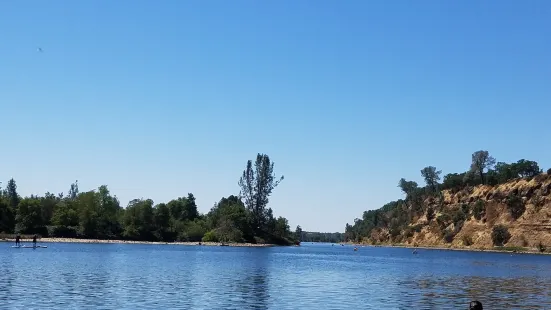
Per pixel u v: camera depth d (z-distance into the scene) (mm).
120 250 144500
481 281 74438
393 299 49719
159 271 75250
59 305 40156
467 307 44844
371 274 85312
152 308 39938
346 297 50531
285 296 50000
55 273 66062
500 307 45594
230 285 58656
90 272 69250
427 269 104375
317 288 58625
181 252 146875
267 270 85750
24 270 69500
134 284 56188
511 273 95188
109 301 42844
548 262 150875
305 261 122250
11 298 43094
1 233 189625
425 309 43281
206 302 44062
